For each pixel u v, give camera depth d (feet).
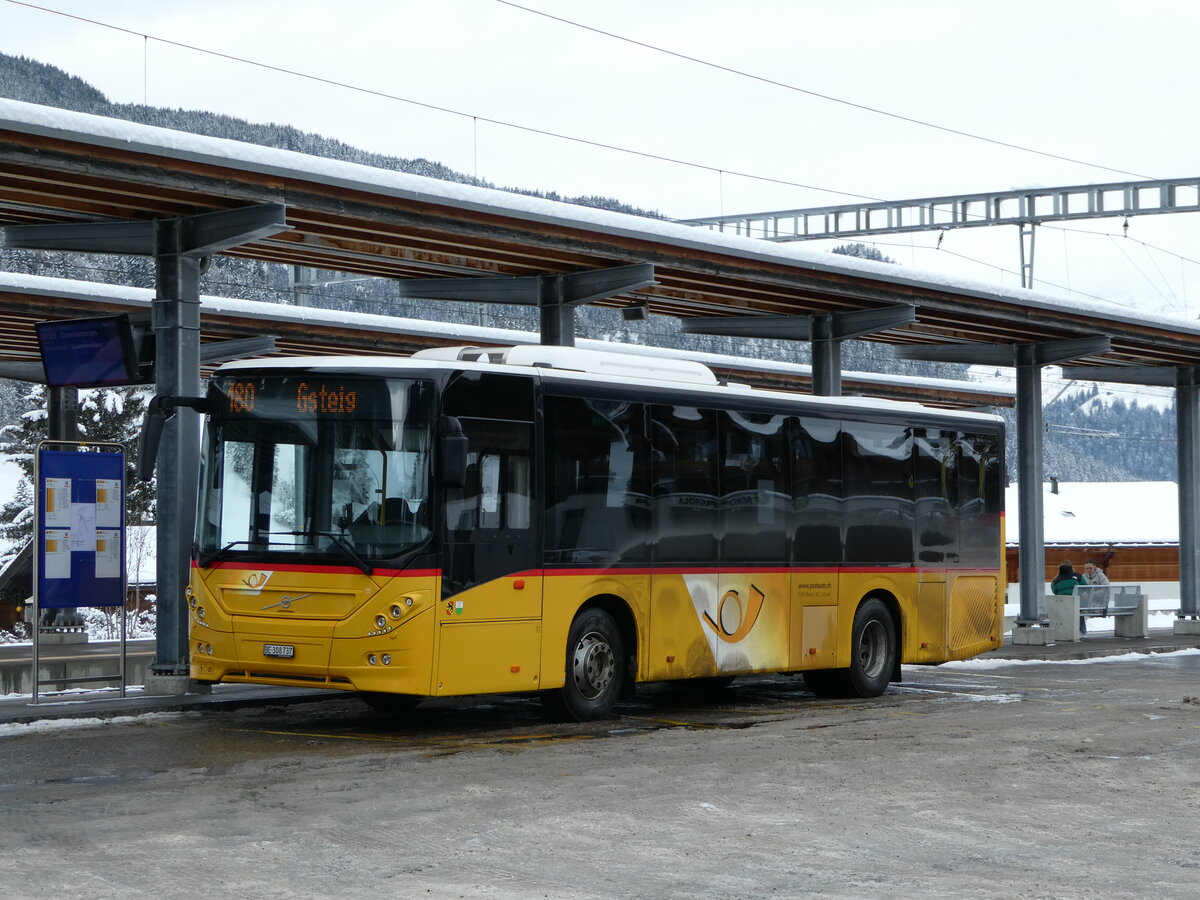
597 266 70.23
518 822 31.65
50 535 53.06
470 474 45.83
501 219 60.75
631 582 51.06
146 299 79.66
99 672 75.46
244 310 83.46
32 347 92.79
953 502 65.57
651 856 28.32
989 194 170.50
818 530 58.70
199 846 29.01
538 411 48.14
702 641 53.62
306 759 40.88
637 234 65.46
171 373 57.00
